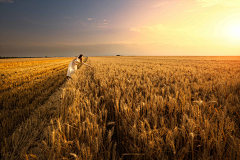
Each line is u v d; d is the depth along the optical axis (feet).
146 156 4.71
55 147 4.98
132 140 5.83
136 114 6.20
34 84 21.94
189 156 5.35
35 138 7.32
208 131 4.97
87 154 4.60
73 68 27.02
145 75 21.90
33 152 6.38
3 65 69.56
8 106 12.02
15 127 8.71
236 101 8.70
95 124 5.79
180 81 16.25
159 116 6.61
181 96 9.59
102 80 16.38
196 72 26.81
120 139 6.36
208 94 11.16
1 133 7.55
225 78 17.63
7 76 32.09
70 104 9.85
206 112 7.20
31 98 14.23
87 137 5.27
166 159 4.55
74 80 17.80
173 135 4.66
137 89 13.30
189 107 7.42
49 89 18.42
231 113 7.05
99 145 5.04
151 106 7.63
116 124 7.39
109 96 10.05
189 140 4.71
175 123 6.14
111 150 6.15
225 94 10.01
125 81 16.81
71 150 5.18
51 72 39.78
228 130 5.31
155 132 5.20
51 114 10.54
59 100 14.20
